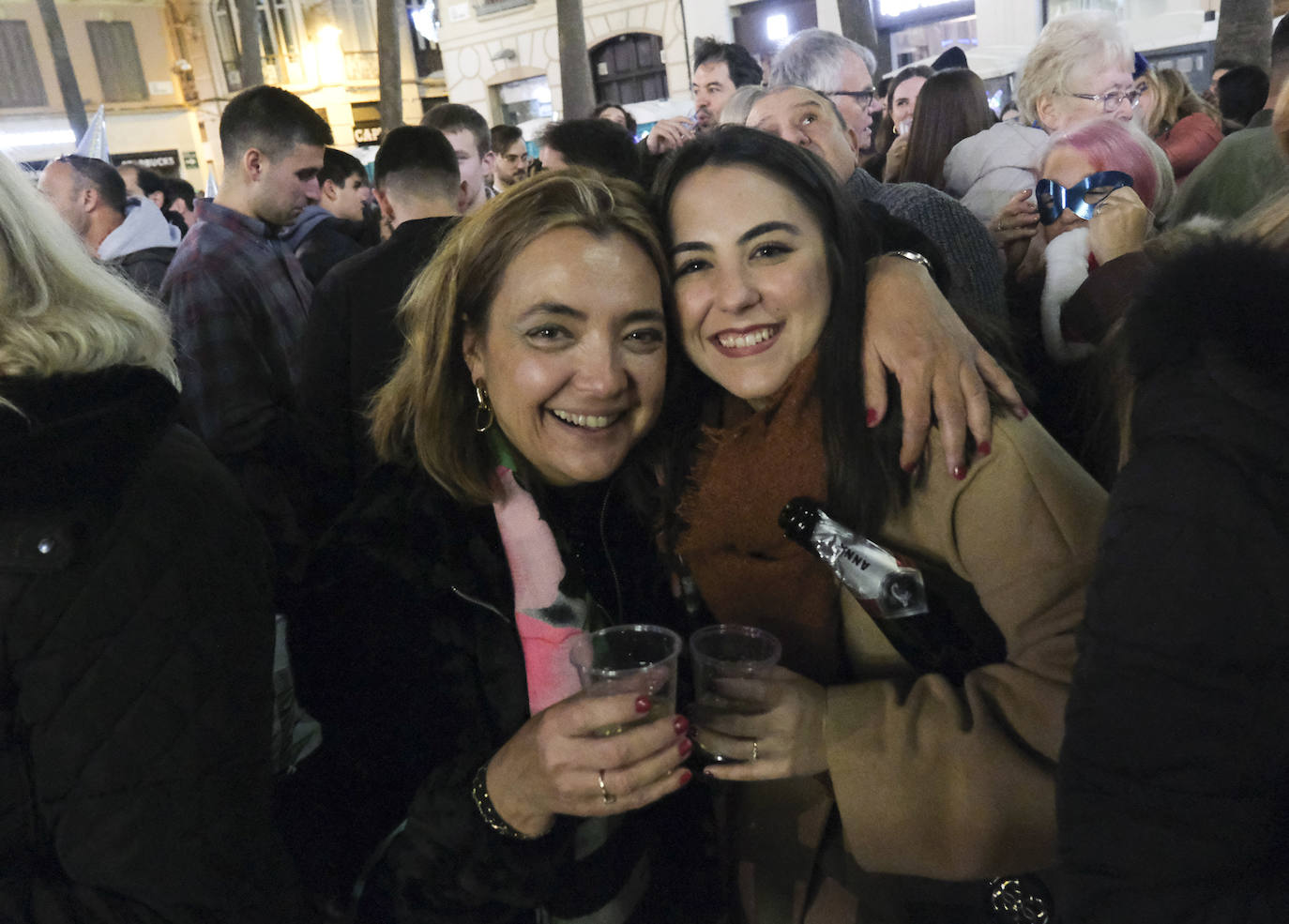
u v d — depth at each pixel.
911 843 0.92
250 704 0.81
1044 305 1.67
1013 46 7.50
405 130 2.51
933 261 1.14
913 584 0.95
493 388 1.01
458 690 1.00
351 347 2.32
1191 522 0.56
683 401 1.19
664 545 1.19
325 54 19.77
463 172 3.71
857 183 2.05
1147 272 0.65
